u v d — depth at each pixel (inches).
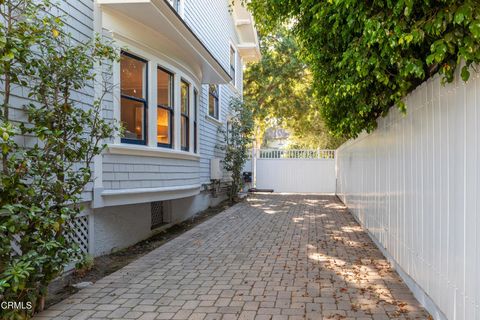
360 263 231.0
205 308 164.2
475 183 111.7
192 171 385.1
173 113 337.1
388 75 160.9
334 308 162.1
